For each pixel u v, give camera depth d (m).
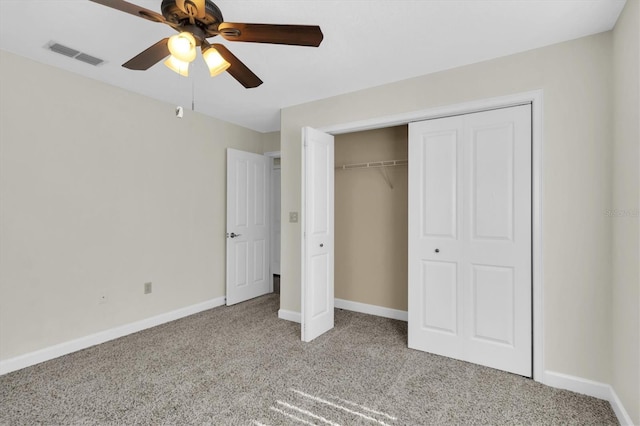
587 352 2.10
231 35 1.58
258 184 4.57
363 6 1.82
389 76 2.75
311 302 2.99
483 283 2.48
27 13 1.91
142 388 2.17
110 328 2.99
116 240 3.04
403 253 3.57
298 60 2.47
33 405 1.98
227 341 2.96
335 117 3.19
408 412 1.93
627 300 1.76
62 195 2.68
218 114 3.87
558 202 2.18
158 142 3.40
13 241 2.41
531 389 2.16
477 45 2.24
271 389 2.17
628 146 1.74
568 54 2.16
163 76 2.79
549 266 2.21
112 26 2.05
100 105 2.92
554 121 2.20
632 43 1.67
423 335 2.75
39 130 2.54
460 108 2.54
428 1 1.78
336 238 4.03
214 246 4.02
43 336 2.56
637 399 1.62
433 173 2.70
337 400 2.05
